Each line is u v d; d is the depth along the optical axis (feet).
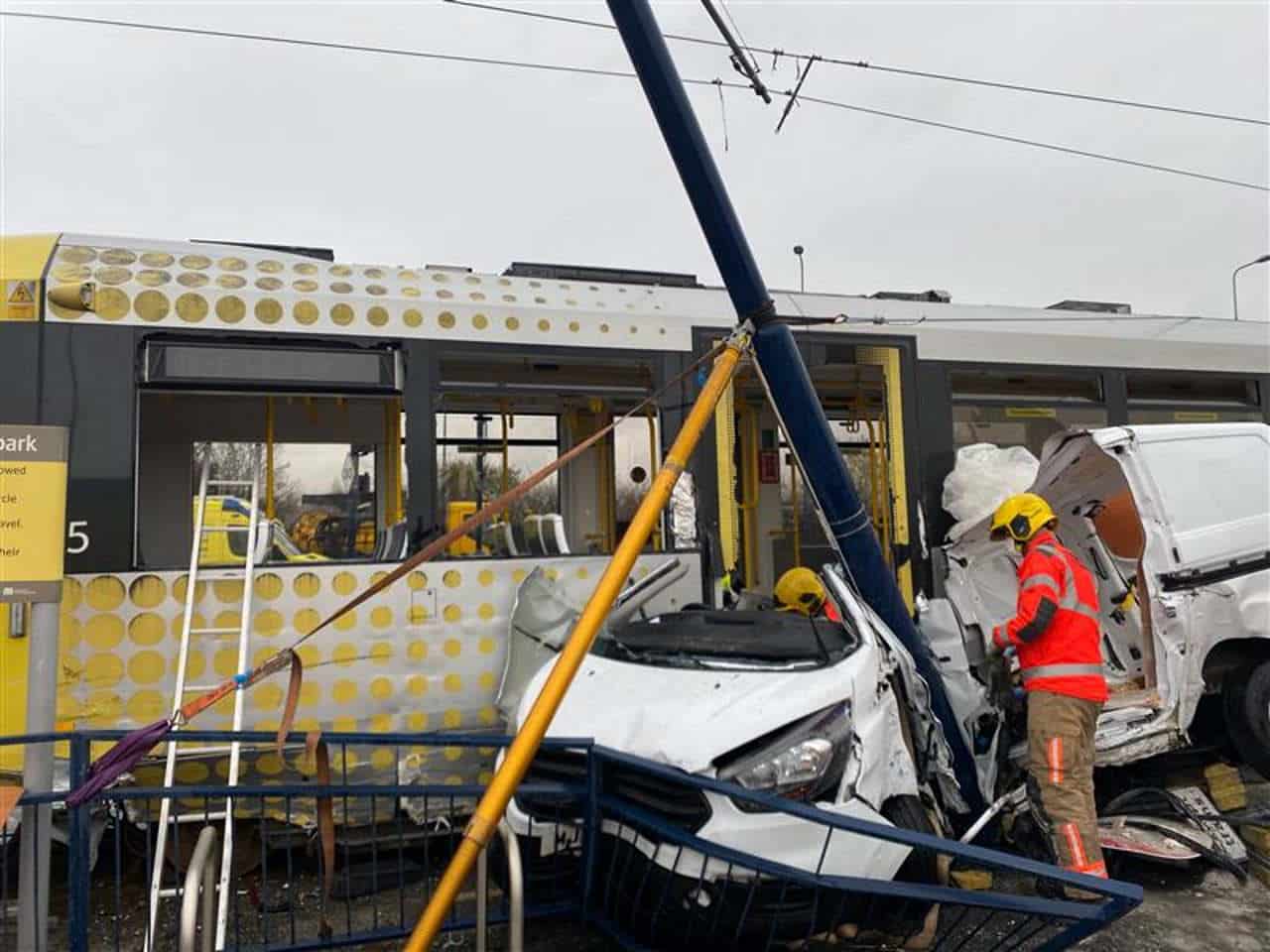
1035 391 25.18
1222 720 20.61
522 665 18.57
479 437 21.91
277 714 17.33
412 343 19.30
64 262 17.47
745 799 11.71
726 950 12.62
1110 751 17.89
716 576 21.21
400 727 18.19
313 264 19.36
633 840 12.88
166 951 14.79
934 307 24.59
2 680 15.80
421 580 18.63
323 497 20.18
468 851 10.64
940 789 16.65
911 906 13.92
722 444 21.86
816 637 15.25
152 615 16.92
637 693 14.38
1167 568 18.89
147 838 15.93
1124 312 28.60
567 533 22.79
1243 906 17.01
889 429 23.54
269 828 17.47
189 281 17.95
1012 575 21.79
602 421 23.13
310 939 14.34
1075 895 15.49
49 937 15.39
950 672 18.57
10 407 16.65
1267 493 20.56
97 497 16.83
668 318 21.44
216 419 19.63
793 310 23.27
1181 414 26.73
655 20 15.10
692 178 15.53
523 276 21.95
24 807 12.76
